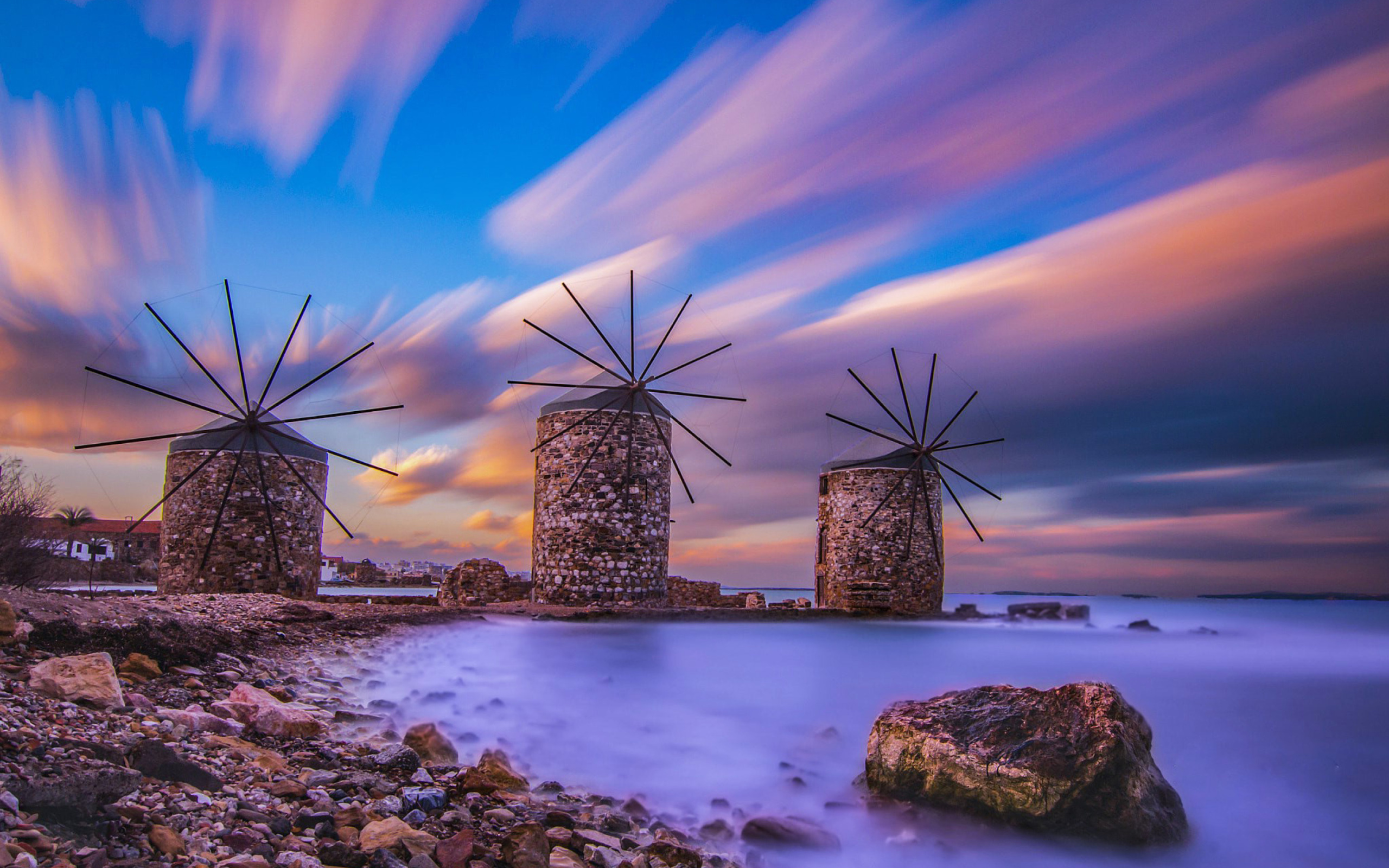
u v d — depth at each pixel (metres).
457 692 11.59
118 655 8.84
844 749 9.76
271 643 12.13
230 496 23.42
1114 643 20.84
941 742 7.06
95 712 5.96
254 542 23.52
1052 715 7.07
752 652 17.19
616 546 24.34
